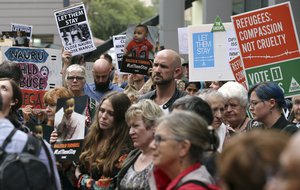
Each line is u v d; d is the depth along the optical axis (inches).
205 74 527.5
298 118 431.2
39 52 531.8
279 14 446.6
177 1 1123.9
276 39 446.6
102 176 357.1
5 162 264.7
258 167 148.7
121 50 659.4
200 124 231.1
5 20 1537.9
